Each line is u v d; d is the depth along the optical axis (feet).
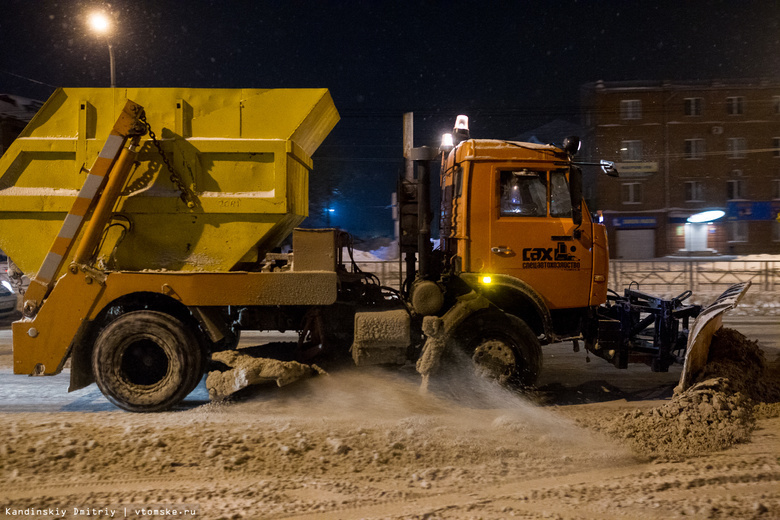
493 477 12.76
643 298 21.58
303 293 17.65
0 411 18.01
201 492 11.93
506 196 19.25
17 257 18.10
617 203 130.00
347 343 20.01
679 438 14.85
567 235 19.30
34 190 18.01
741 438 14.94
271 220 18.24
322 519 10.91
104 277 17.30
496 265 19.15
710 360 19.54
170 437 14.73
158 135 18.10
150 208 18.10
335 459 13.62
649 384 21.77
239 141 18.17
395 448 14.20
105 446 14.02
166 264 18.24
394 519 10.84
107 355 17.21
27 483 12.30
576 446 14.60
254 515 11.00
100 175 17.29
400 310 18.62
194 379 17.52
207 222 18.24
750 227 128.26
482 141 19.30
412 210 20.30
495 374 18.35
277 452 13.89
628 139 129.70
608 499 11.64
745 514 10.95
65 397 19.75
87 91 18.16
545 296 19.30
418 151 19.43
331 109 19.99
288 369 17.67
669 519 10.81
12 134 90.33
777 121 127.95
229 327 19.36
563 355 27.43
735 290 20.07
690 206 129.29
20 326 17.24
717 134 128.36
